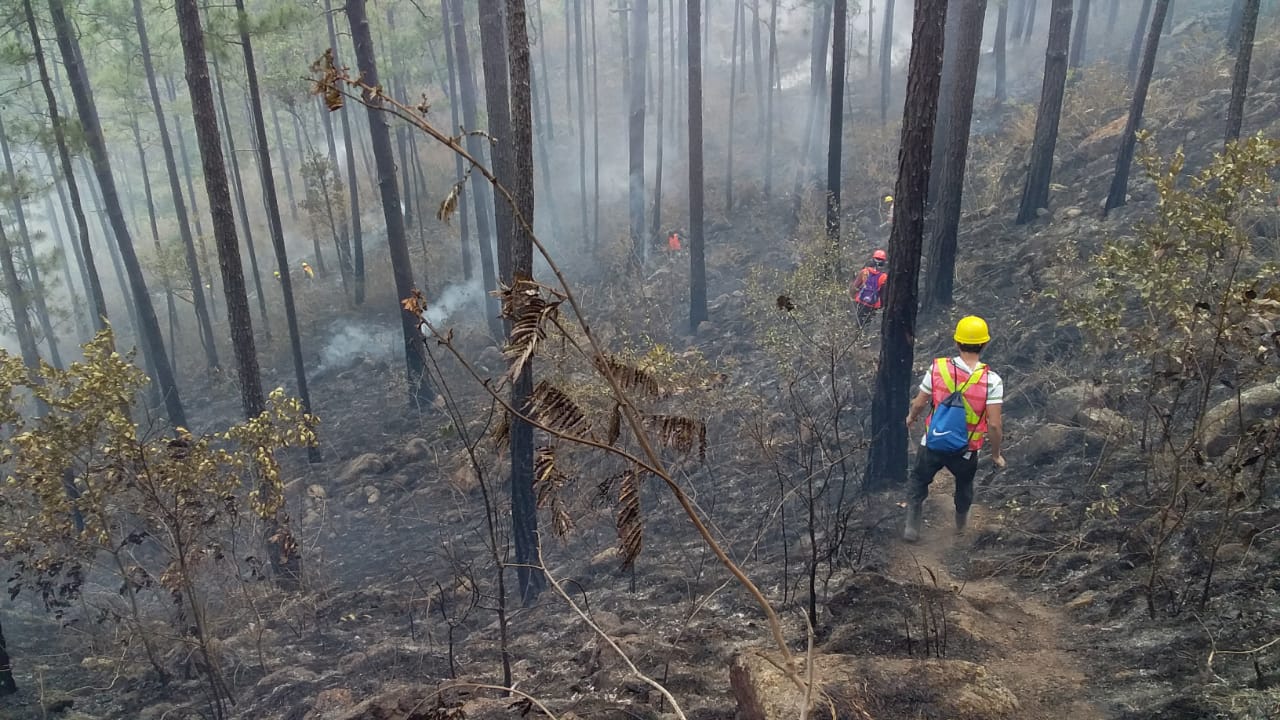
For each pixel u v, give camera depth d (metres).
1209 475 4.95
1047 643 4.52
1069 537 5.70
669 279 17.98
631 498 2.18
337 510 11.86
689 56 14.41
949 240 11.25
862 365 10.03
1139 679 3.90
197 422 17.80
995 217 13.76
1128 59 19.31
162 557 10.53
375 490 12.12
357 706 5.02
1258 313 4.46
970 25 10.30
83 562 7.61
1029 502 6.46
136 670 7.60
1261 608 4.11
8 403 6.72
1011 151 15.86
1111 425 6.61
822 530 6.97
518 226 6.90
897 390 7.31
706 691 4.67
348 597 8.62
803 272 11.12
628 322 15.44
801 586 6.01
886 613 4.88
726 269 18.14
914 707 3.73
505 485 11.05
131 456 6.56
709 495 8.63
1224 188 5.04
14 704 7.16
